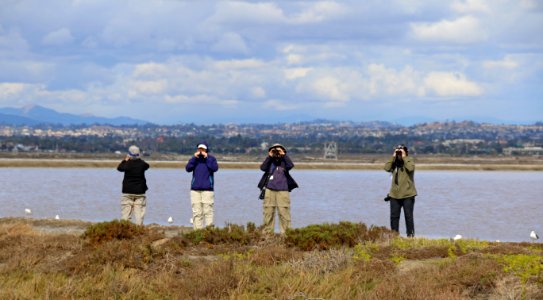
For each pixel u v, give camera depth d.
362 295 20.33
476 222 71.50
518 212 85.44
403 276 21.88
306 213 79.81
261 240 29.66
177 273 24.06
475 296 20.56
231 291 21.02
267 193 33.94
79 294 21.27
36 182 146.50
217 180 169.50
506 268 21.66
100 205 87.06
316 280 22.09
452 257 24.52
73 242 28.69
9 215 72.81
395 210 34.41
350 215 77.50
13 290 21.17
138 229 30.50
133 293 21.36
